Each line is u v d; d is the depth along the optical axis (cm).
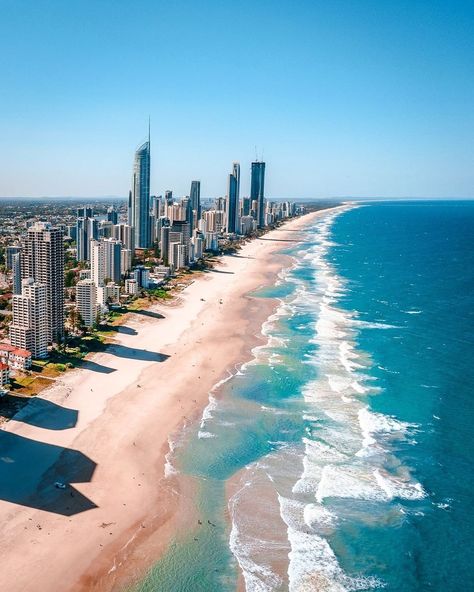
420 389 13812
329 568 8019
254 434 11650
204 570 7975
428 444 11206
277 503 9406
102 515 9044
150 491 9694
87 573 7850
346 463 10562
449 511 9188
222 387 14025
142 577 7819
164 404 13050
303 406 12912
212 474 10238
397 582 7781
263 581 7788
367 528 8812
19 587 7562
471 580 7812
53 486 9750
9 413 12281
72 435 11494
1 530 8612
